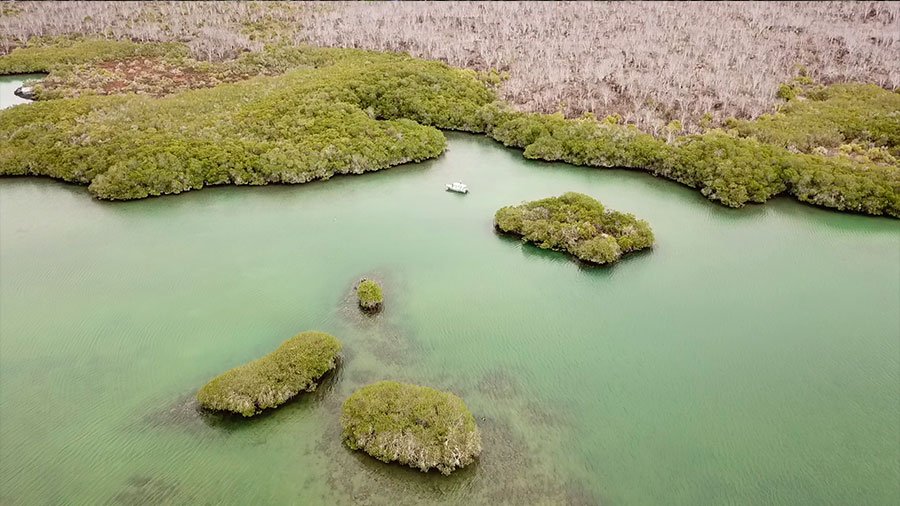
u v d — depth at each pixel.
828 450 56.97
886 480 53.91
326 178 112.38
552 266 86.81
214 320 73.25
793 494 52.47
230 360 66.94
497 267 86.12
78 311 74.44
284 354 63.78
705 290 81.75
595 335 72.50
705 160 112.06
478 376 65.38
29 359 66.56
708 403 62.38
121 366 65.75
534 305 77.88
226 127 120.19
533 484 52.84
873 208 101.50
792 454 56.50
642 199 107.75
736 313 77.00
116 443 56.25
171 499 50.94
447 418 56.09
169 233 93.12
